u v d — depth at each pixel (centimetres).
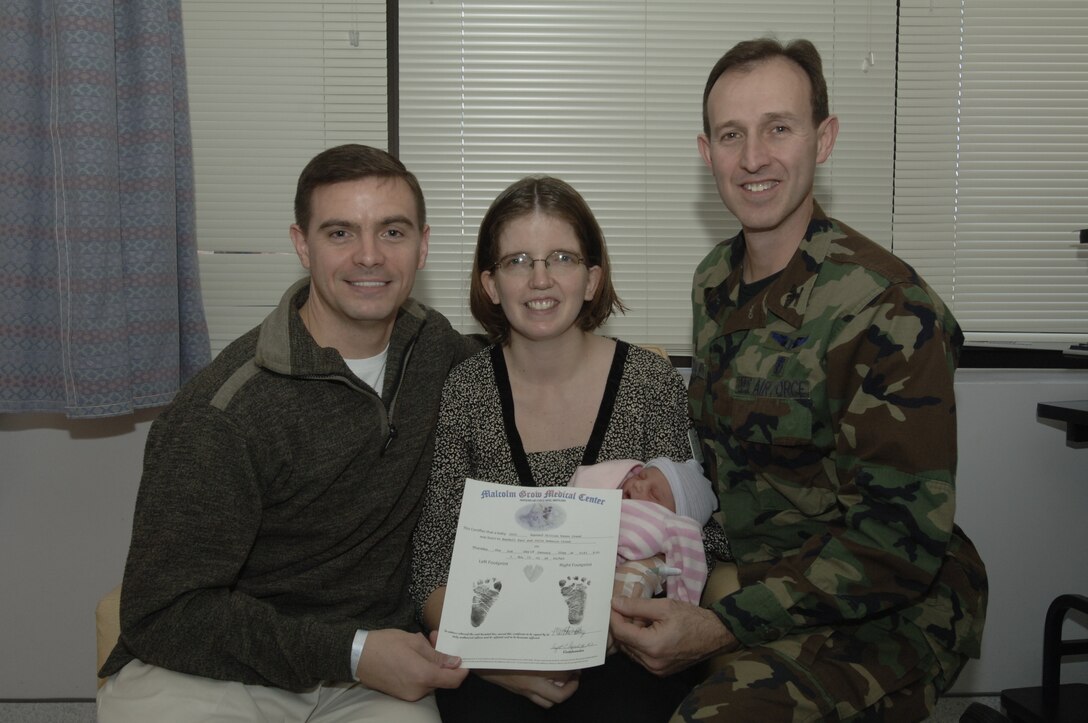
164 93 189
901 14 217
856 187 221
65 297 182
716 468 150
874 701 123
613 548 132
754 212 140
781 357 137
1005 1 216
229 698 126
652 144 219
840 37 217
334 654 125
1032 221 221
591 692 140
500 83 217
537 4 216
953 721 206
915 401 122
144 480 131
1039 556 214
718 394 146
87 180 180
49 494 212
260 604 128
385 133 217
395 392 145
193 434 128
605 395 153
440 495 151
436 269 221
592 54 217
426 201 219
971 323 223
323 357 135
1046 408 200
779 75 136
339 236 136
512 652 126
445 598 129
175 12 195
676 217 221
